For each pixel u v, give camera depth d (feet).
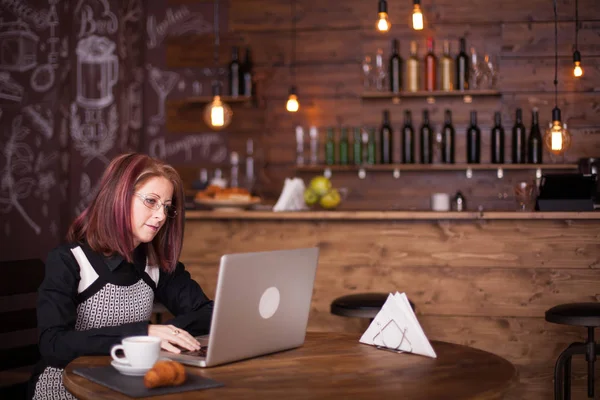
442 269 11.70
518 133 16.51
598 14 16.98
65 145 16.28
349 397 4.58
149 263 6.89
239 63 18.02
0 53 16.01
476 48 17.49
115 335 5.76
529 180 17.16
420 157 16.93
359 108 17.97
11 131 15.98
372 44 17.90
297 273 5.87
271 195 18.33
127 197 6.28
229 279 5.23
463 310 11.62
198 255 12.44
